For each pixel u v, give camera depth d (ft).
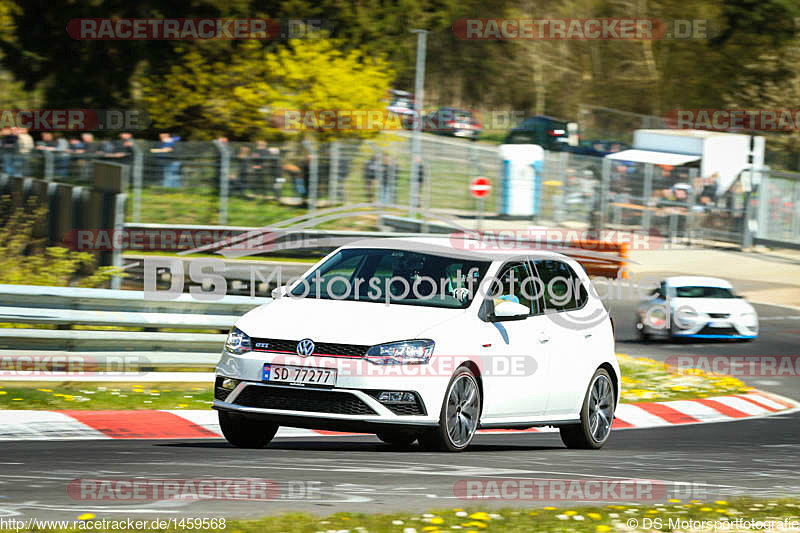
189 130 502.79
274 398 112.27
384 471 101.81
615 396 141.79
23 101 532.32
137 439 130.11
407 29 547.49
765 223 519.19
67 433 131.54
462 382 115.96
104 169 282.15
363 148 441.27
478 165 507.30
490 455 119.65
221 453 113.80
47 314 160.56
